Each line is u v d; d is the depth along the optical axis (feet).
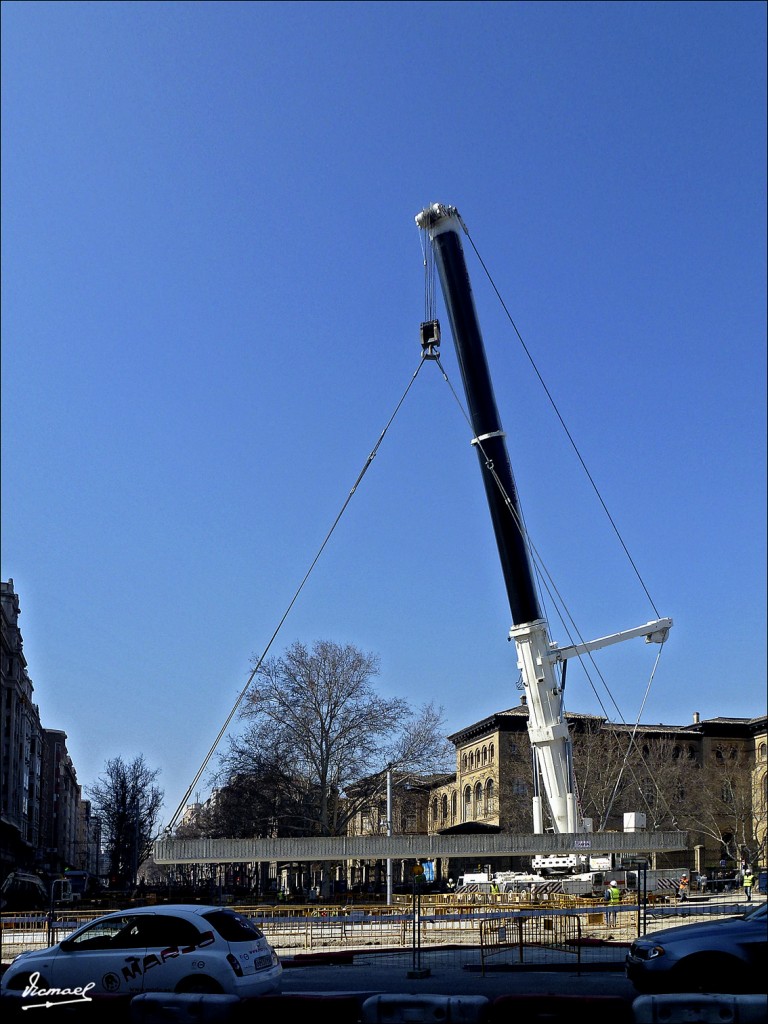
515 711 312.91
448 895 125.59
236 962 49.19
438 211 113.70
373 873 292.81
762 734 321.32
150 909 51.67
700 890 177.17
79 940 50.83
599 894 112.47
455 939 98.48
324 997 41.32
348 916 107.45
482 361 110.83
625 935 100.12
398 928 112.37
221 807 229.66
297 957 78.07
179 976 48.75
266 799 216.54
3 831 299.38
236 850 81.82
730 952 45.80
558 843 85.92
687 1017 37.55
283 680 225.35
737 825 291.79
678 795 274.98
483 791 319.88
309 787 223.51
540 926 95.55
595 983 62.23
